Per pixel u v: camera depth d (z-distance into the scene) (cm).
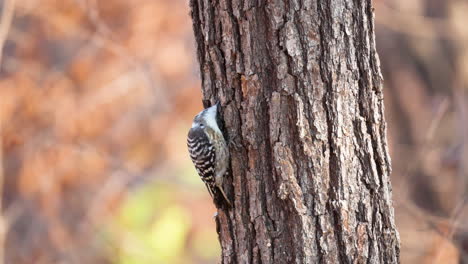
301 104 680
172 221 1580
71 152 1602
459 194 1390
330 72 679
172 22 1673
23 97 1566
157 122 1691
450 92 1648
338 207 690
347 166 691
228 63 712
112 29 1647
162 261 1562
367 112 696
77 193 1631
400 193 1090
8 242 1575
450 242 1011
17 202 1582
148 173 1666
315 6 672
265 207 711
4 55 1562
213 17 714
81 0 1471
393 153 1573
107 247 1591
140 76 1625
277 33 678
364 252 703
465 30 1662
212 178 786
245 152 718
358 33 688
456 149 1442
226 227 745
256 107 699
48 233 1599
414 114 1658
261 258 720
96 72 1630
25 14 1545
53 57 1603
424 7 1695
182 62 1688
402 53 1705
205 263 1719
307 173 688
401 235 1101
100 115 1641
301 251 697
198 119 766
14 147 1576
